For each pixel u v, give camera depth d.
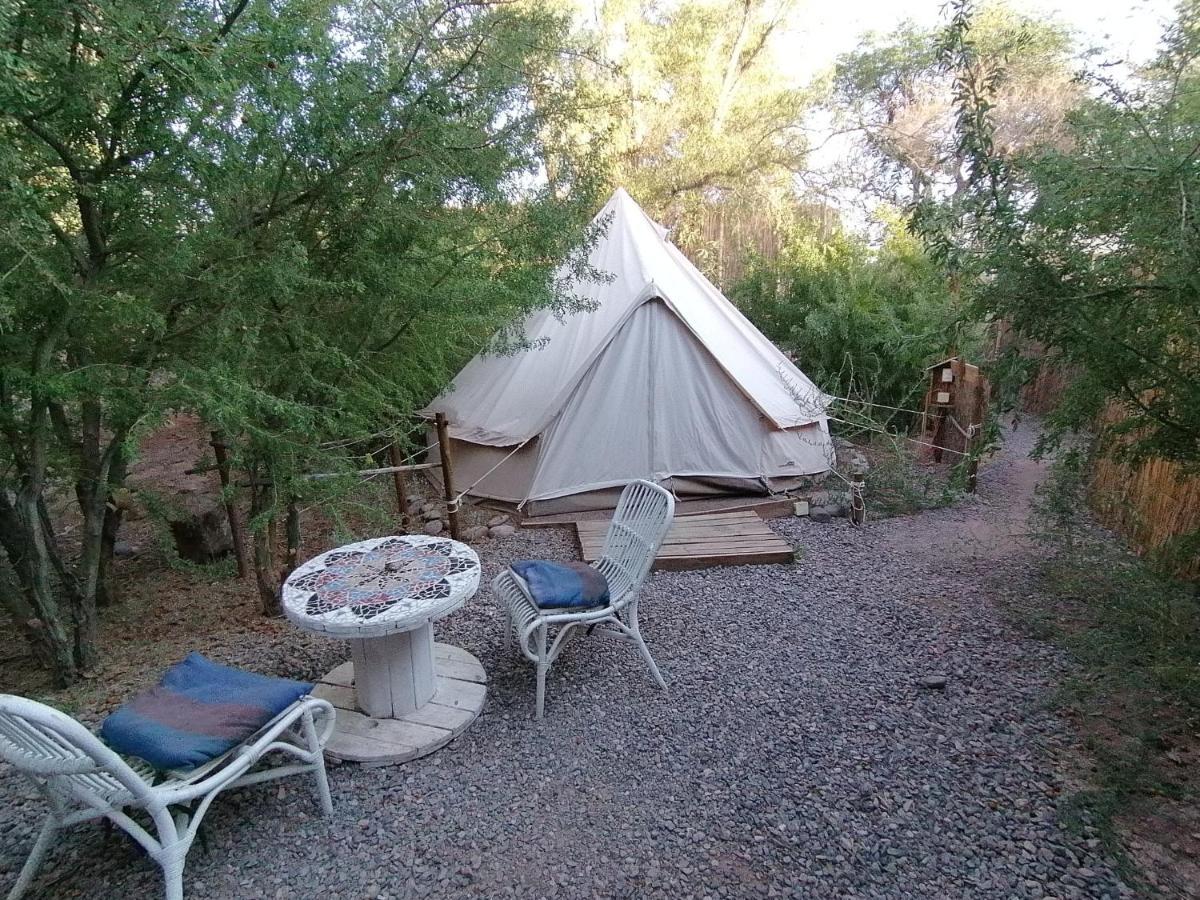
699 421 5.21
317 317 3.28
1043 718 2.59
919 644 3.19
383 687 2.59
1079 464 3.32
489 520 5.03
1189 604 2.71
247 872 1.98
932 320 7.25
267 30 2.29
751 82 13.49
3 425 2.53
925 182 3.33
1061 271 2.47
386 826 2.14
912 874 1.91
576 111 3.89
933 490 5.56
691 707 2.75
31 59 1.93
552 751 2.49
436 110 2.95
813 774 2.33
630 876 1.93
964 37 3.26
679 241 13.16
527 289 3.91
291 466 3.06
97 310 2.48
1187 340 2.41
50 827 1.85
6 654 3.39
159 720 1.95
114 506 3.55
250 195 2.87
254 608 3.78
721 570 4.12
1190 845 1.96
